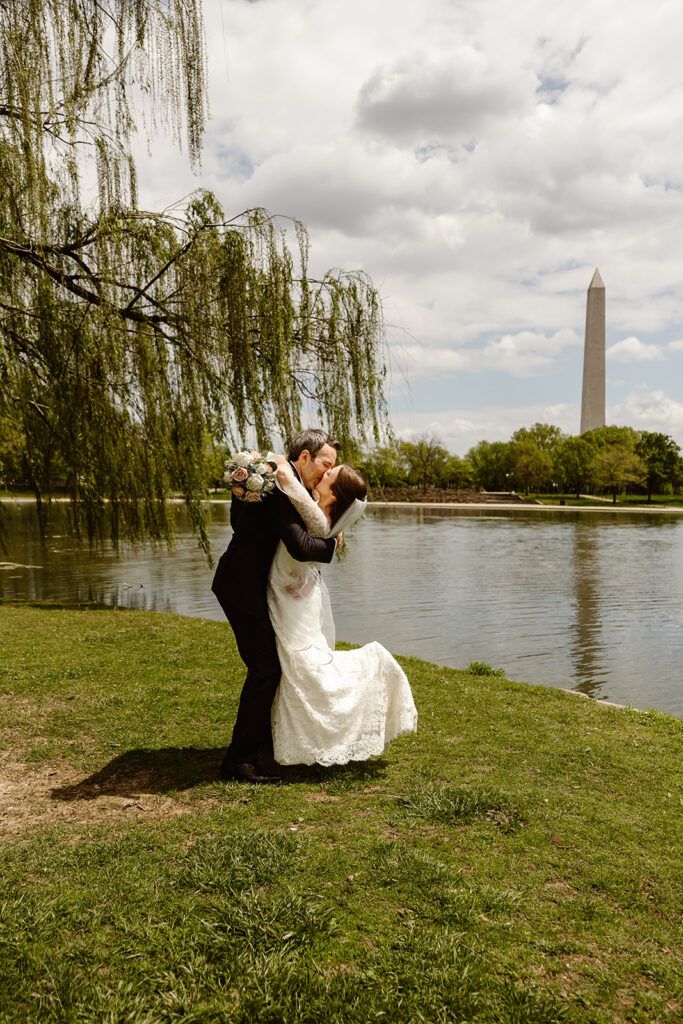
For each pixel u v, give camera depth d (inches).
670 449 3351.4
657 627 505.4
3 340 338.3
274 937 88.1
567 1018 77.0
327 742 132.4
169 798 133.3
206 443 381.4
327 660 134.4
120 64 295.3
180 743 165.3
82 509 409.4
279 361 360.2
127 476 390.6
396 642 445.4
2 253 319.3
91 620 373.7
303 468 139.3
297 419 387.9
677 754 170.7
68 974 80.5
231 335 353.4
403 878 102.8
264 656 135.3
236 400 360.8
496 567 878.4
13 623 355.9
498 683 251.9
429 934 89.5
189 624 359.9
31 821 123.3
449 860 110.5
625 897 101.6
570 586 714.2
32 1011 75.2
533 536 1422.2
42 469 416.2
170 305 355.9
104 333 332.2
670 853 115.5
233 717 185.8
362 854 110.3
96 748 161.8
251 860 106.0
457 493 3710.6
